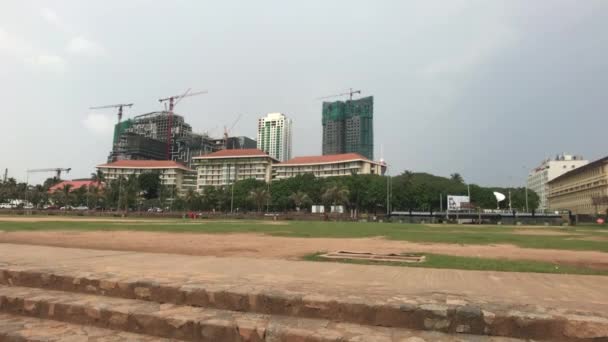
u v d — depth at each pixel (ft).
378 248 51.03
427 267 32.07
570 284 24.23
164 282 21.20
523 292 21.18
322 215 310.45
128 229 91.04
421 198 375.66
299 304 17.90
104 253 38.70
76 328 18.48
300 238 69.77
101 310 18.85
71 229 83.92
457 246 56.59
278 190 424.87
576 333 14.76
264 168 552.00
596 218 258.78
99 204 422.82
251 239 64.75
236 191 425.28
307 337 15.40
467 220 259.19
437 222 265.75
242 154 558.15
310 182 422.41
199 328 16.88
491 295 19.86
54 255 35.81
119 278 22.34
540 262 36.91
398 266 32.24
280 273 26.86
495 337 15.42
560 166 526.16
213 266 29.99
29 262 30.25
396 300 17.63
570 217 239.09
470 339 15.15
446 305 16.69
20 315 20.74
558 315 15.38
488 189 431.43
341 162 501.97
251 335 16.15
